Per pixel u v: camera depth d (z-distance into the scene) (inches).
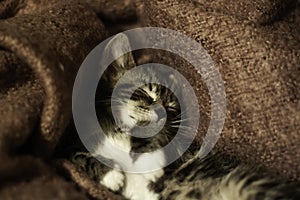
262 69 23.4
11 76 22.6
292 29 24.5
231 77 23.8
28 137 21.3
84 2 26.8
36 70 21.1
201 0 24.6
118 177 23.9
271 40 23.7
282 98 23.0
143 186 24.2
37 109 21.7
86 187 21.8
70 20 24.2
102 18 27.5
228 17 24.2
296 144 22.6
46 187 19.7
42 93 22.5
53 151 22.4
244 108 23.4
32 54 21.0
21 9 25.9
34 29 22.5
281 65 23.4
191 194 23.5
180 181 24.1
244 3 24.2
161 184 24.2
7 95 22.4
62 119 21.7
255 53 23.6
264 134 23.0
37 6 25.8
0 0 25.7
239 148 23.5
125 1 27.0
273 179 22.5
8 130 20.3
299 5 25.4
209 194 23.2
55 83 21.2
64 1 25.4
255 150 23.2
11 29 21.5
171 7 24.9
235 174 23.0
